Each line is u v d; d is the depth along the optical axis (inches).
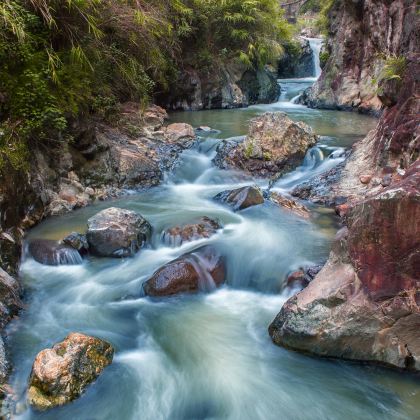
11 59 234.5
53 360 136.7
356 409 134.5
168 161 344.2
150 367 152.1
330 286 151.3
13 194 217.5
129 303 187.0
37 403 130.3
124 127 368.5
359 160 295.7
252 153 330.0
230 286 200.2
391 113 278.5
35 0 242.2
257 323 174.4
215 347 162.4
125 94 406.6
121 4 313.1
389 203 132.7
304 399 138.9
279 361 153.6
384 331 140.6
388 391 138.5
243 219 251.8
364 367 146.6
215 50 602.9
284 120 336.5
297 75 882.8
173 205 279.4
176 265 193.5
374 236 137.3
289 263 201.3
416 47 324.2
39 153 257.1
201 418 133.8
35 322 173.5
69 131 273.9
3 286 175.6
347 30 567.8
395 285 136.7
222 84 588.4
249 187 276.5
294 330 152.4
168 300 188.4
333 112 552.4
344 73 577.9
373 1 512.7
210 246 211.6
